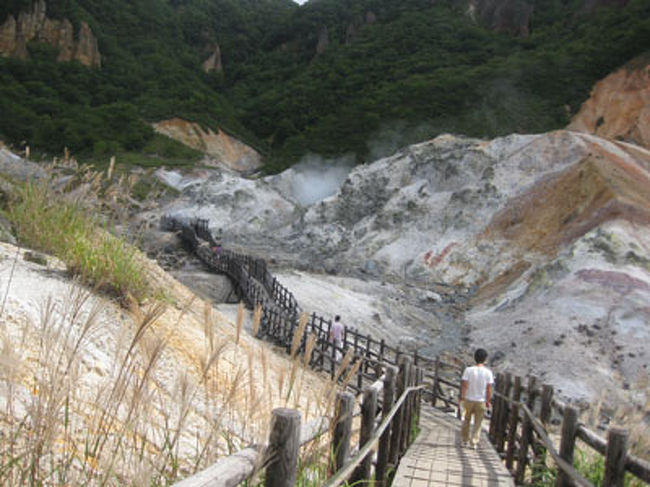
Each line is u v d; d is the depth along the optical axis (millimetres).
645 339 17844
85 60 118000
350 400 2721
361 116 99562
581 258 24078
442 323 24703
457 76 96188
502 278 30984
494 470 5727
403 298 27844
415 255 37531
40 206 6648
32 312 4062
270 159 105812
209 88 135625
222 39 164625
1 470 1621
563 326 19125
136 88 119000
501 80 88125
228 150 107938
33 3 115312
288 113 121250
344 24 152250
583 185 32781
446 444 7215
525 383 16578
